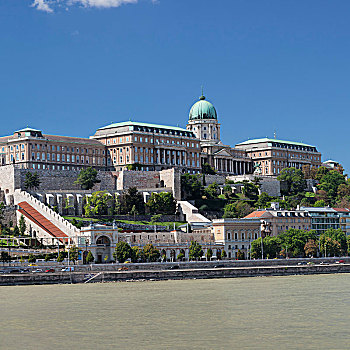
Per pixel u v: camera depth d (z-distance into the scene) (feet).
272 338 548.72
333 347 517.14
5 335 563.89
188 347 518.78
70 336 558.15
